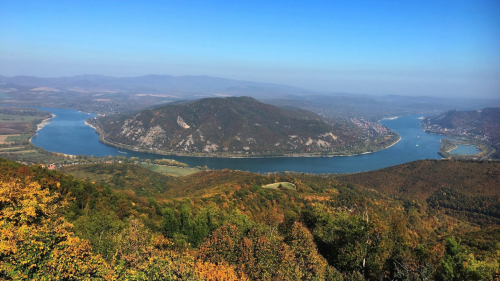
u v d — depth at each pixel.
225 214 43.34
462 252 30.84
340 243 34.38
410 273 27.70
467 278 26.02
